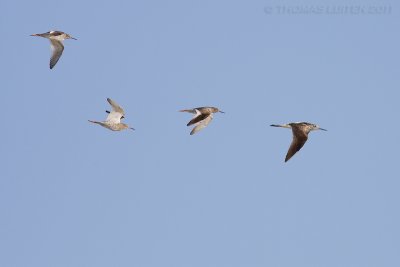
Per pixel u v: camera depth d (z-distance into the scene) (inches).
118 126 1432.1
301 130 1354.6
